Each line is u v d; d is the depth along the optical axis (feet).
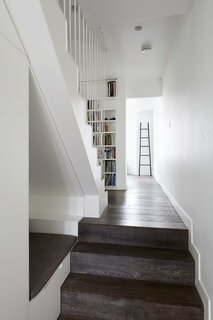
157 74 13.91
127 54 11.09
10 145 3.38
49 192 8.07
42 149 6.27
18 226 3.59
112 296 4.95
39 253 5.51
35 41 3.88
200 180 5.15
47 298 4.66
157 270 5.56
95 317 5.08
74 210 7.83
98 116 13.17
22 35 3.78
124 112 13.82
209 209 4.47
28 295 3.91
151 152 24.14
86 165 6.48
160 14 6.64
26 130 3.82
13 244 3.46
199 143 5.25
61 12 4.27
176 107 8.80
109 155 14.05
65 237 6.67
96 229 6.70
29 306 3.97
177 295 4.98
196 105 5.55
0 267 3.15
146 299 4.83
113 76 14.08
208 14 4.55
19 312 3.62
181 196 7.54
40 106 5.14
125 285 5.39
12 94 3.43
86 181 7.13
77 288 5.26
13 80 3.46
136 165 24.76
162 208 8.90
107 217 7.54
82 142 5.81
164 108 13.28
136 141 24.73
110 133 14.03
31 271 4.62
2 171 3.19
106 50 10.63
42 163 6.78
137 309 4.83
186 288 5.27
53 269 4.89
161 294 5.01
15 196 3.51
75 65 5.16
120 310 4.91
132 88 15.01
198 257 5.14
